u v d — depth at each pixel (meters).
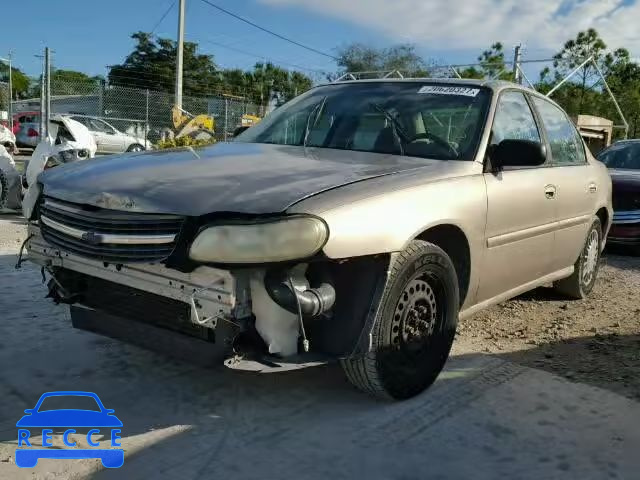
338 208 2.81
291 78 54.44
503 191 3.85
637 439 3.10
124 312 3.12
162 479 2.63
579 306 5.53
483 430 3.13
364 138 3.99
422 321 3.38
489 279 3.93
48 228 3.23
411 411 3.30
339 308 2.97
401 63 33.44
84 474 2.66
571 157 5.10
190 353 2.88
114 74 46.31
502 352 4.25
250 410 3.26
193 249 2.68
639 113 34.56
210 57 49.69
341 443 2.96
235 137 4.61
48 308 4.74
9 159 8.91
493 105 4.09
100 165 3.42
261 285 2.74
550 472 2.79
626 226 8.04
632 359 4.17
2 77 59.38
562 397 3.53
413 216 3.11
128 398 3.36
